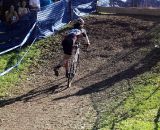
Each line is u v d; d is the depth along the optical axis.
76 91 13.34
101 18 19.20
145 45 16.47
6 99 12.91
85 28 18.22
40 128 10.70
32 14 17.25
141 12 19.72
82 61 15.79
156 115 10.93
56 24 18.33
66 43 13.48
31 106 12.30
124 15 19.81
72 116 11.36
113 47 16.62
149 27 18.02
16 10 18.20
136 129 10.09
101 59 15.84
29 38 17.16
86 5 20.03
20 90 13.64
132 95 12.41
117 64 15.23
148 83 13.23
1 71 15.07
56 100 12.67
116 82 13.69
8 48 16.78
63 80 14.36
